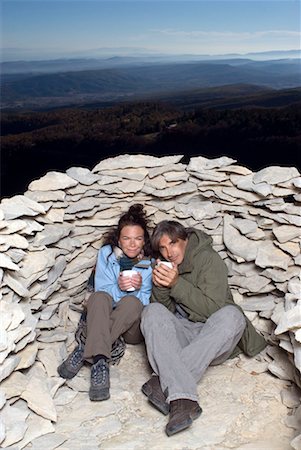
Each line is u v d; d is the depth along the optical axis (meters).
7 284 2.67
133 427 2.56
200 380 2.91
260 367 3.00
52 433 2.48
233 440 2.46
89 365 3.08
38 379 2.71
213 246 3.44
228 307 2.81
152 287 3.08
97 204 3.34
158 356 2.59
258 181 3.21
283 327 2.50
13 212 2.86
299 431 2.49
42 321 3.06
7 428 2.37
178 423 2.43
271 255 3.15
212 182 3.38
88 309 2.88
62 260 3.17
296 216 3.09
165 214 3.50
